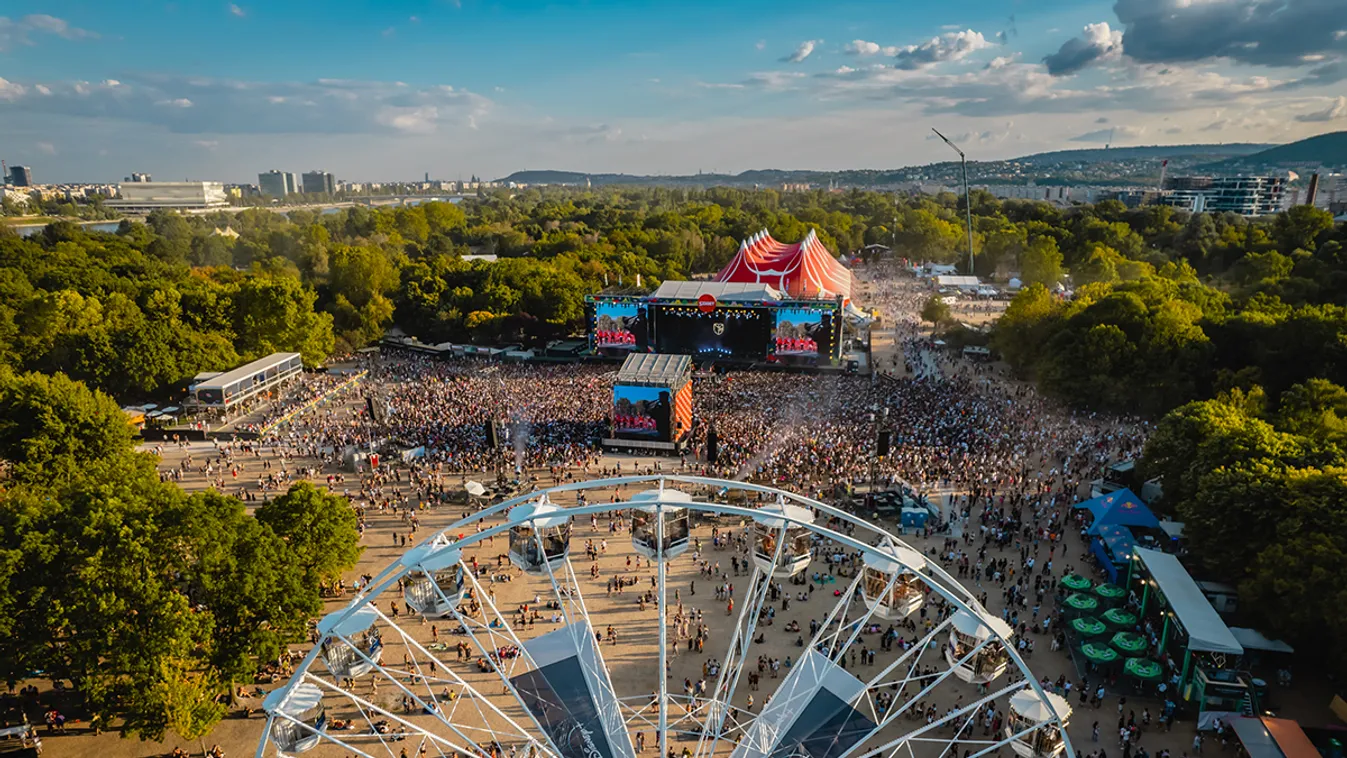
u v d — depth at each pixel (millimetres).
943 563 56656
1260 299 104625
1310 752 35438
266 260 199750
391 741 40125
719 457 76438
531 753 34312
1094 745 39469
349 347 125625
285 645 42812
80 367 94000
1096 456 75688
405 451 77625
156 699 37062
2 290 122062
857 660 46469
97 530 38844
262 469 77250
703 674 45219
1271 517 47469
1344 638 41031
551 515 32688
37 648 37375
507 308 136875
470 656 47156
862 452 75000
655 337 121938
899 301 170750
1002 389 100625
